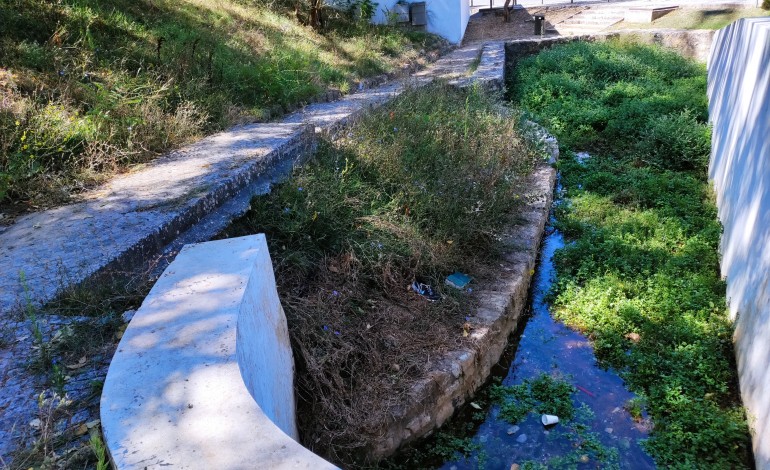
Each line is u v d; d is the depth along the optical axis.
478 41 17.73
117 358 2.28
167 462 1.79
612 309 5.12
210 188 4.67
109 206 4.43
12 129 5.06
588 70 13.00
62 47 6.78
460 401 4.22
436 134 6.91
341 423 3.66
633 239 6.23
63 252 3.76
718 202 6.84
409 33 15.36
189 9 10.08
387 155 5.96
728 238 5.62
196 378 2.14
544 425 4.08
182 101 6.73
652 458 3.79
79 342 2.99
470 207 5.69
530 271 5.62
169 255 4.06
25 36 6.78
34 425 2.43
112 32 7.76
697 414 3.97
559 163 8.43
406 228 5.07
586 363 4.69
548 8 20.88
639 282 5.43
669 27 17.41
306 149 6.07
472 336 4.43
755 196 4.77
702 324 4.79
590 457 3.81
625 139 9.59
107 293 3.49
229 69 8.10
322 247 4.88
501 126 7.84
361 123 6.87
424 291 4.93
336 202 5.11
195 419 1.96
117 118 5.80
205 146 5.89
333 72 10.41
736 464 3.64
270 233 4.77
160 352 2.30
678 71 13.12
